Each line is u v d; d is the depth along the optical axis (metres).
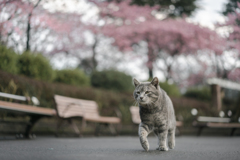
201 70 25.89
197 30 23.22
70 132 10.48
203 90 23.17
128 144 7.38
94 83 18.14
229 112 15.95
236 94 26.83
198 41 23.48
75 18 22.17
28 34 13.97
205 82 26.72
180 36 24.23
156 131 6.05
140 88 5.52
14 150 5.18
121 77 18.36
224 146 7.22
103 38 27.03
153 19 25.33
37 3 13.66
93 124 12.09
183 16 25.83
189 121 15.84
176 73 27.92
